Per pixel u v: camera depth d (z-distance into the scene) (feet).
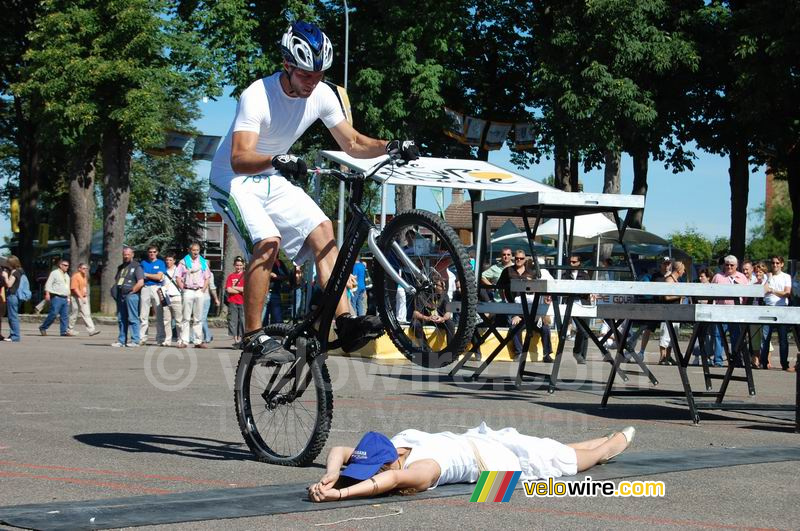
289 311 64.85
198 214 192.34
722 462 19.61
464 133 101.81
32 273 127.85
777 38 86.79
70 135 102.42
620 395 30.27
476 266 48.03
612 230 86.33
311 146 111.34
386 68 100.73
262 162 18.90
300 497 15.49
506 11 107.86
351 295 64.49
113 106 102.42
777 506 15.64
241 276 60.03
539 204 36.01
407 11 100.58
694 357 58.29
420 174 49.44
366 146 20.18
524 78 109.91
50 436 22.18
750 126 95.45
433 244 18.17
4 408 27.66
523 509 14.99
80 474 17.56
